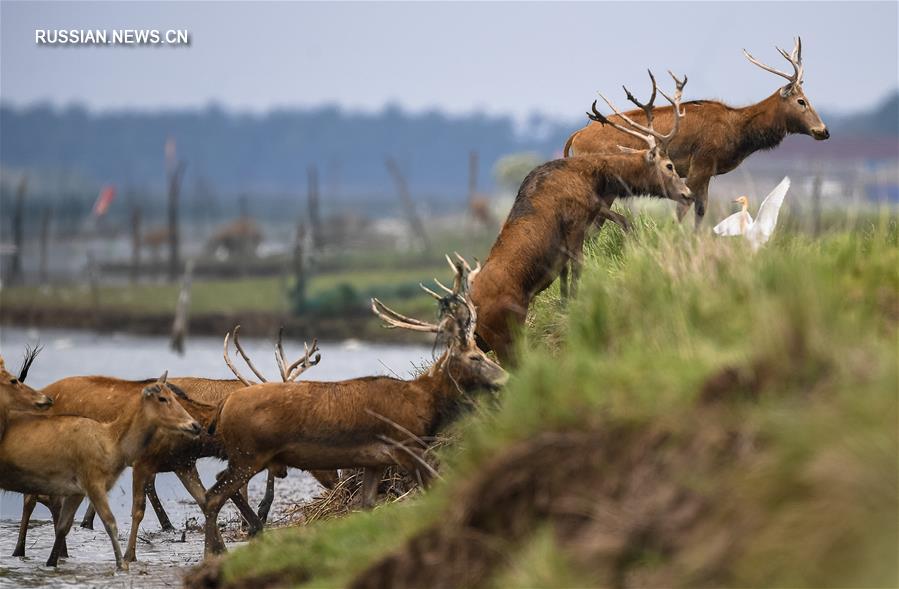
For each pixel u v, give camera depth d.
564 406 29.64
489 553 28.78
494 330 39.97
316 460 39.25
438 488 33.84
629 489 26.91
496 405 35.75
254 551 37.31
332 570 33.53
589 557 25.88
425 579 29.53
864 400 24.25
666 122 47.50
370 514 36.97
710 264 35.69
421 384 38.84
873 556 21.98
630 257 39.88
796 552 23.12
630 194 42.22
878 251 36.22
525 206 40.94
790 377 26.72
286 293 186.50
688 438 26.69
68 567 45.22
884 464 22.84
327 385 39.25
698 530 24.94
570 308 39.59
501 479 29.27
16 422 44.59
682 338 31.05
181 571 42.69
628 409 28.25
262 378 47.72
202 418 46.06
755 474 24.61
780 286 30.66
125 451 44.19
